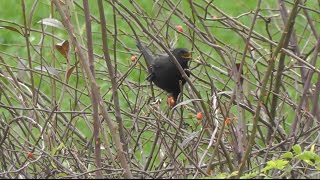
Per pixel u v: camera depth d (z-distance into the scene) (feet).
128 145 27.84
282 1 31.22
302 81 31.40
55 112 26.13
